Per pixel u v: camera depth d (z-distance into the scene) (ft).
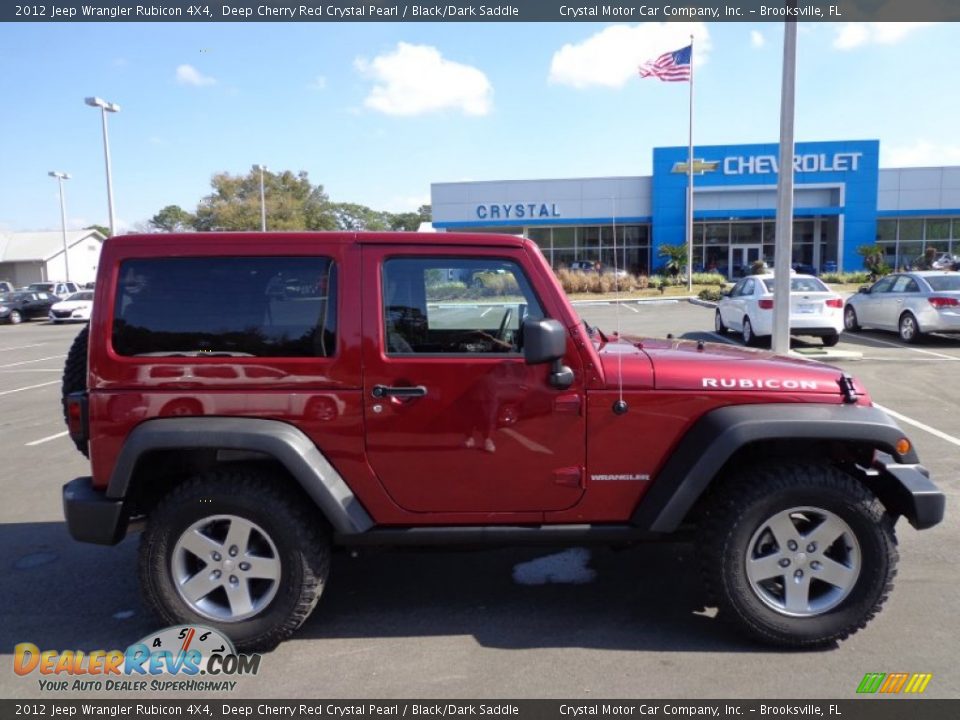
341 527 10.71
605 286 97.55
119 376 10.80
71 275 204.03
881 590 10.78
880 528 10.69
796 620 10.86
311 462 10.68
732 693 9.91
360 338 10.85
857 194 129.18
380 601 13.00
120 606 13.05
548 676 10.42
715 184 127.95
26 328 95.14
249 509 10.84
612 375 10.98
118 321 10.87
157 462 11.52
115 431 10.85
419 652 11.17
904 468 10.94
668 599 12.89
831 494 10.68
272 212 175.83
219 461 11.68
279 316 10.94
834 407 11.01
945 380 34.01
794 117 35.45
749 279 51.19
